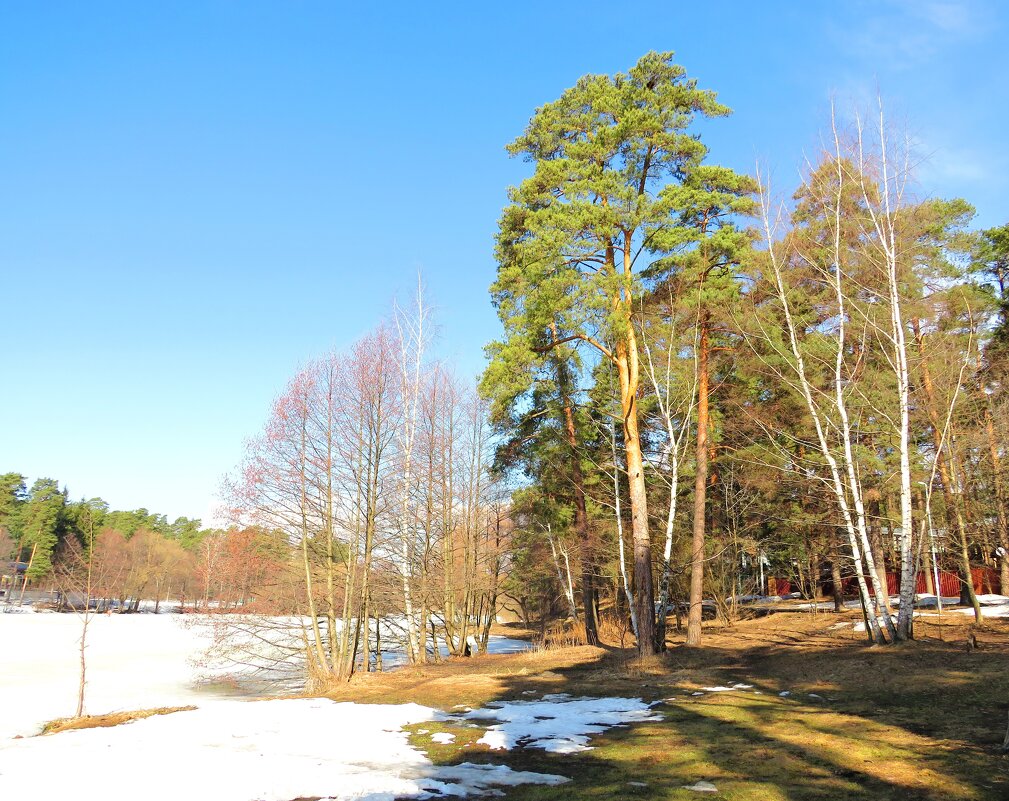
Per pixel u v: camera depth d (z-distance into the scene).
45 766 8.43
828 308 18.69
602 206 18.41
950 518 19.38
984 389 19.62
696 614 20.48
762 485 22.94
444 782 7.55
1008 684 10.59
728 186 18.95
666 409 20.20
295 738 10.40
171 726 11.75
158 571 70.62
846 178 17.30
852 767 7.37
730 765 7.75
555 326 20.61
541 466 26.97
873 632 15.91
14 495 82.69
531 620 47.03
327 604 22.08
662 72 19.30
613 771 7.84
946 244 20.19
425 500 26.83
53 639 40.94
